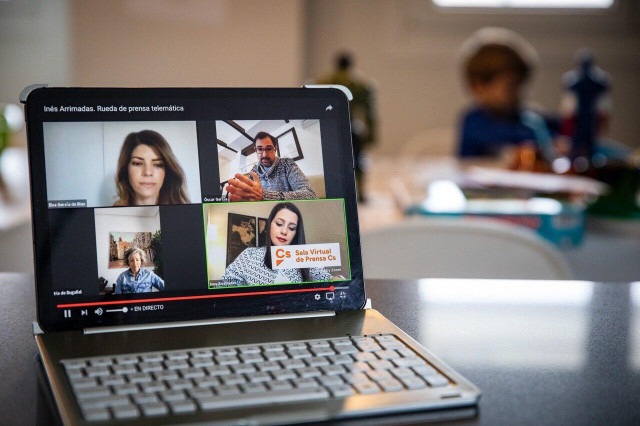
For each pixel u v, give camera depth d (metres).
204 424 0.44
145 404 0.46
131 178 0.67
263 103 0.72
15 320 0.71
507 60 3.07
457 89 4.59
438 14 4.54
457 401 0.48
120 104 0.68
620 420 0.47
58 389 0.49
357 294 0.71
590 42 4.52
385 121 4.64
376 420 0.46
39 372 0.56
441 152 4.57
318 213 0.71
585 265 1.47
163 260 0.67
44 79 4.45
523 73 3.11
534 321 0.71
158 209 0.67
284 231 0.70
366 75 4.62
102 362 0.53
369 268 1.32
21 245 1.67
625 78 4.54
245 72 4.36
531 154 2.30
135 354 0.55
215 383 0.49
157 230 0.67
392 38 4.57
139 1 4.31
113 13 4.32
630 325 0.70
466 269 1.31
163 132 0.69
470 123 3.15
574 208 1.64
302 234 0.70
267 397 0.47
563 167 2.20
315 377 0.51
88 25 4.34
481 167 2.51
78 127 0.67
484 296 0.82
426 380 0.51
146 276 0.66
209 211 0.69
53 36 4.42
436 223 1.32
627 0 4.47
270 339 0.60
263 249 0.69
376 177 2.40
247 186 0.70
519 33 4.54
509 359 0.59
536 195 1.86
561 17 4.51
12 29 4.39
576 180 2.04
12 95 4.46
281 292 0.69
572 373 0.56
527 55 3.16
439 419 0.47
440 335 0.66
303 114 0.73
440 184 2.01
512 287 0.86
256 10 4.30
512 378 0.55
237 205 0.69
